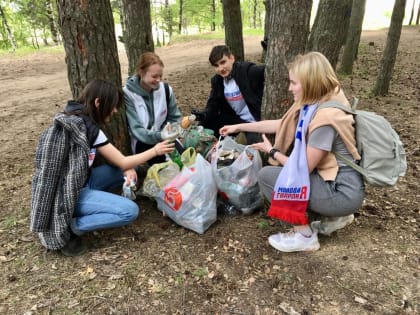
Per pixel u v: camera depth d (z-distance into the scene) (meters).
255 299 2.17
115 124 3.21
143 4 5.30
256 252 2.53
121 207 2.48
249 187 2.84
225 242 2.64
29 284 2.30
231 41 7.84
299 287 2.24
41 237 2.47
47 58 16.64
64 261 2.50
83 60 2.95
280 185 2.31
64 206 2.35
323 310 2.08
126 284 2.28
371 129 2.19
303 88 2.21
